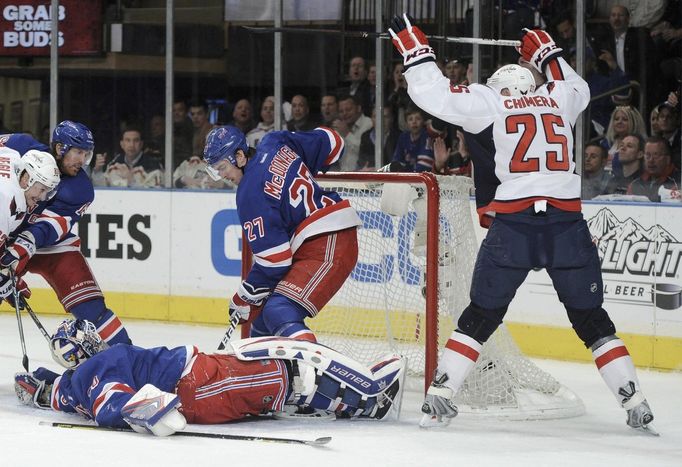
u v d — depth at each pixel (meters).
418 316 18.44
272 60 26.23
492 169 14.51
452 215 16.66
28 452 12.38
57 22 27.14
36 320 16.28
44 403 15.05
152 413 13.05
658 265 19.86
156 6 27.22
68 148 16.30
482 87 14.42
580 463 12.62
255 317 15.84
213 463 11.97
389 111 24.69
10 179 15.16
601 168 22.09
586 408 16.48
